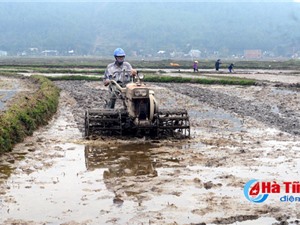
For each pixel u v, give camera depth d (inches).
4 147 537.6
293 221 334.0
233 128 725.9
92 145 586.9
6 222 331.3
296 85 1593.3
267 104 1070.4
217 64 2689.5
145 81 1823.3
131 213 347.9
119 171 464.1
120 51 674.2
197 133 678.5
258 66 3518.7
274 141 618.5
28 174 450.9
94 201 373.7
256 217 341.1
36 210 354.6
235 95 1288.1
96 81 1856.5
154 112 620.1
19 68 2797.7
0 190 400.2
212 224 328.2
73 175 449.1
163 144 595.8
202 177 440.5
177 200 374.9
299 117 857.5
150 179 434.0
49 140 613.9
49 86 1246.3
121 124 628.7
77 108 959.0
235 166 480.4
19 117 642.8
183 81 1796.3
